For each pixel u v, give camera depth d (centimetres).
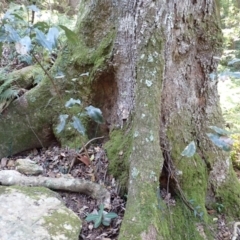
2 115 208
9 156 207
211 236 163
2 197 156
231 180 189
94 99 199
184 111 176
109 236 146
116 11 181
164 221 149
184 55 171
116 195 168
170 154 167
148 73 156
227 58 400
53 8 389
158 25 158
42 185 173
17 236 134
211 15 172
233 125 270
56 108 205
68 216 150
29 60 181
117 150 178
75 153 193
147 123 151
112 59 183
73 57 201
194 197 167
